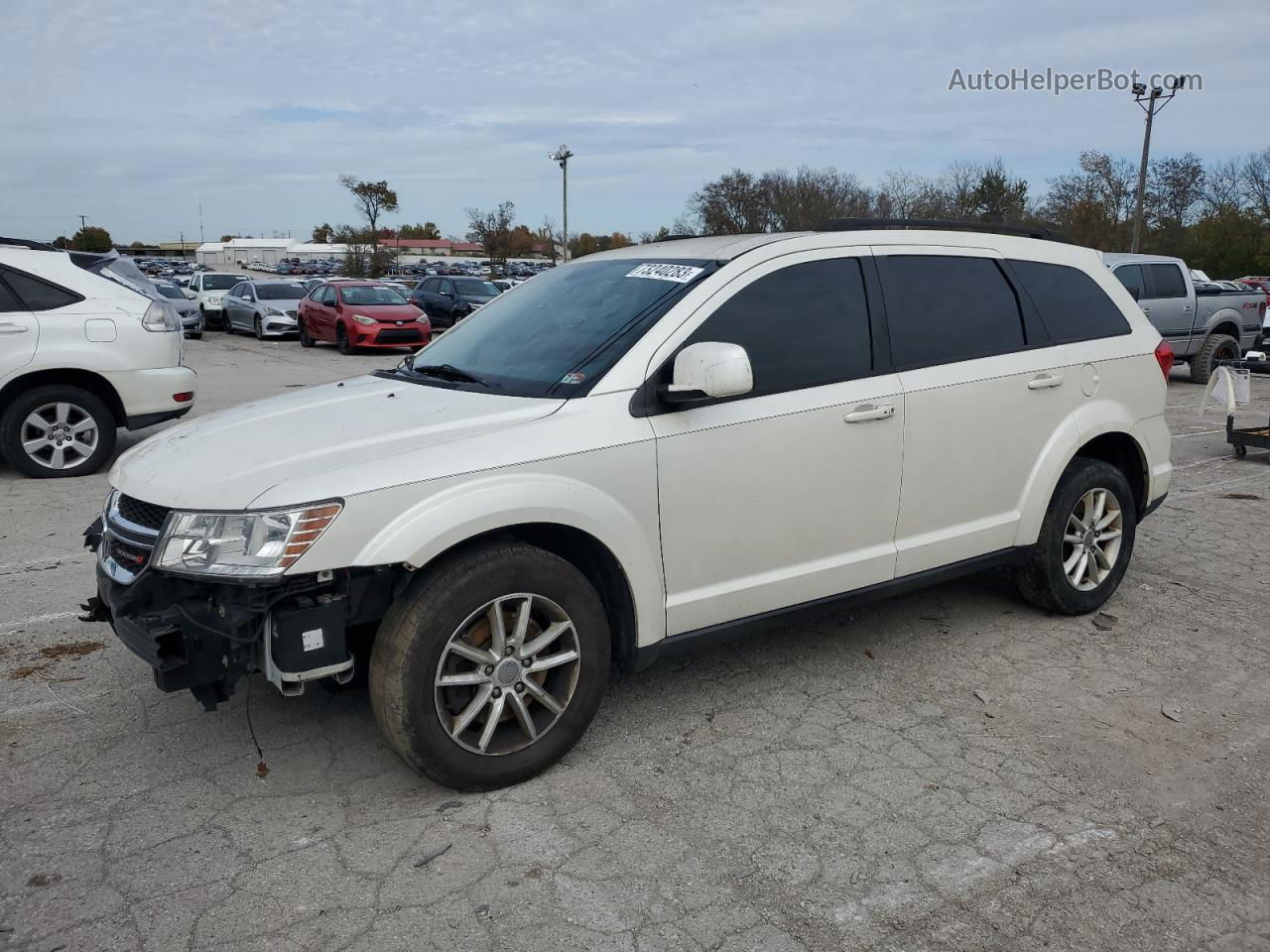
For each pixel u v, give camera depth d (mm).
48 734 3635
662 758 3480
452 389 3656
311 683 4062
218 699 3047
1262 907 2691
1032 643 4574
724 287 3676
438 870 2822
